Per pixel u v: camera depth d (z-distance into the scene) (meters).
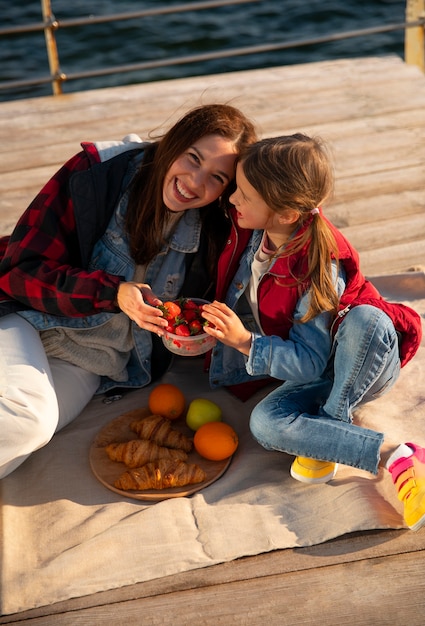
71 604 1.76
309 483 2.02
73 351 2.25
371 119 3.97
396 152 3.66
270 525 1.92
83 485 2.07
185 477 2.03
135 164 2.18
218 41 8.57
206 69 8.12
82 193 2.11
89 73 4.49
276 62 8.19
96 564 1.82
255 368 2.01
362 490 1.99
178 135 2.00
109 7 9.33
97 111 4.16
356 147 3.71
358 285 2.06
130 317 2.06
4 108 4.22
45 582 1.79
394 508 1.95
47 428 1.98
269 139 1.95
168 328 2.06
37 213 2.12
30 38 8.68
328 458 1.97
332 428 1.97
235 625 1.72
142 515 1.93
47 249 2.11
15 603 1.75
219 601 1.77
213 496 2.01
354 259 2.04
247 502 1.99
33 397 1.97
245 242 2.15
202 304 2.22
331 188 1.97
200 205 2.09
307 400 2.10
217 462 2.12
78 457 2.16
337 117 4.00
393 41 8.46
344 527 1.90
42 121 4.06
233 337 2.00
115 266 2.21
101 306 2.08
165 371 2.44
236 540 1.88
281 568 1.84
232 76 4.54
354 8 9.18
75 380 2.27
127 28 8.80
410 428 2.17
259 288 2.10
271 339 2.01
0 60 8.32
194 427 2.22
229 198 2.02
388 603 1.75
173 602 1.77
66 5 9.36
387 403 2.27
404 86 4.32
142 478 2.02
